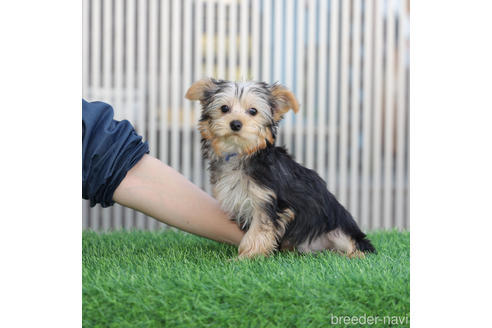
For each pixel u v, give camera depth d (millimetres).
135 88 1620
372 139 1714
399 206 1700
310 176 1061
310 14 1646
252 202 1004
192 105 1626
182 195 997
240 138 999
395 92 1700
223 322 833
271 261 947
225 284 850
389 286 854
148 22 1623
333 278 869
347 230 1058
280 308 838
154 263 939
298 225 1032
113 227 1535
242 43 1642
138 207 980
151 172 984
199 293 841
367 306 848
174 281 861
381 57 1673
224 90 1034
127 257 974
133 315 835
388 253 1027
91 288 845
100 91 1588
